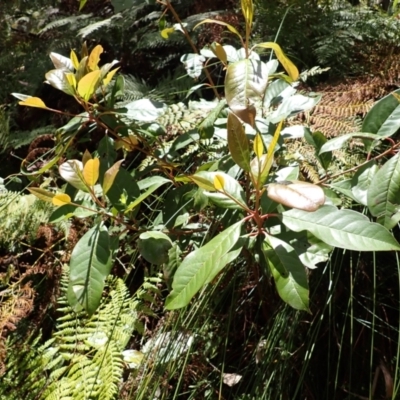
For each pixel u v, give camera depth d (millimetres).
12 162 2068
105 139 1118
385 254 1333
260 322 1354
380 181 904
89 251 978
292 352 1233
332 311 1251
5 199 1671
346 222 834
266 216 872
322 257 916
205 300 1231
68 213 1035
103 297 1414
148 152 1210
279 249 853
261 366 1216
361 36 1723
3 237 1571
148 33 2084
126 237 1418
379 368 1232
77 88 1013
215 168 1076
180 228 1185
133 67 2199
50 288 1490
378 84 1501
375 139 986
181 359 1239
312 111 1443
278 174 979
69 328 1329
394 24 1754
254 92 873
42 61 2270
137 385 1250
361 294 1302
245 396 1167
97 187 1111
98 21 2350
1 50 2496
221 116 1169
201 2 2127
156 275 1438
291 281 833
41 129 2037
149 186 1090
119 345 1290
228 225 1045
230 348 1314
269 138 1054
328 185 1029
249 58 945
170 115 1313
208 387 1261
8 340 1344
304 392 1250
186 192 1122
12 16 2648
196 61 1201
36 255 1643
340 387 1255
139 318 1392
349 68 1720
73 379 1262
